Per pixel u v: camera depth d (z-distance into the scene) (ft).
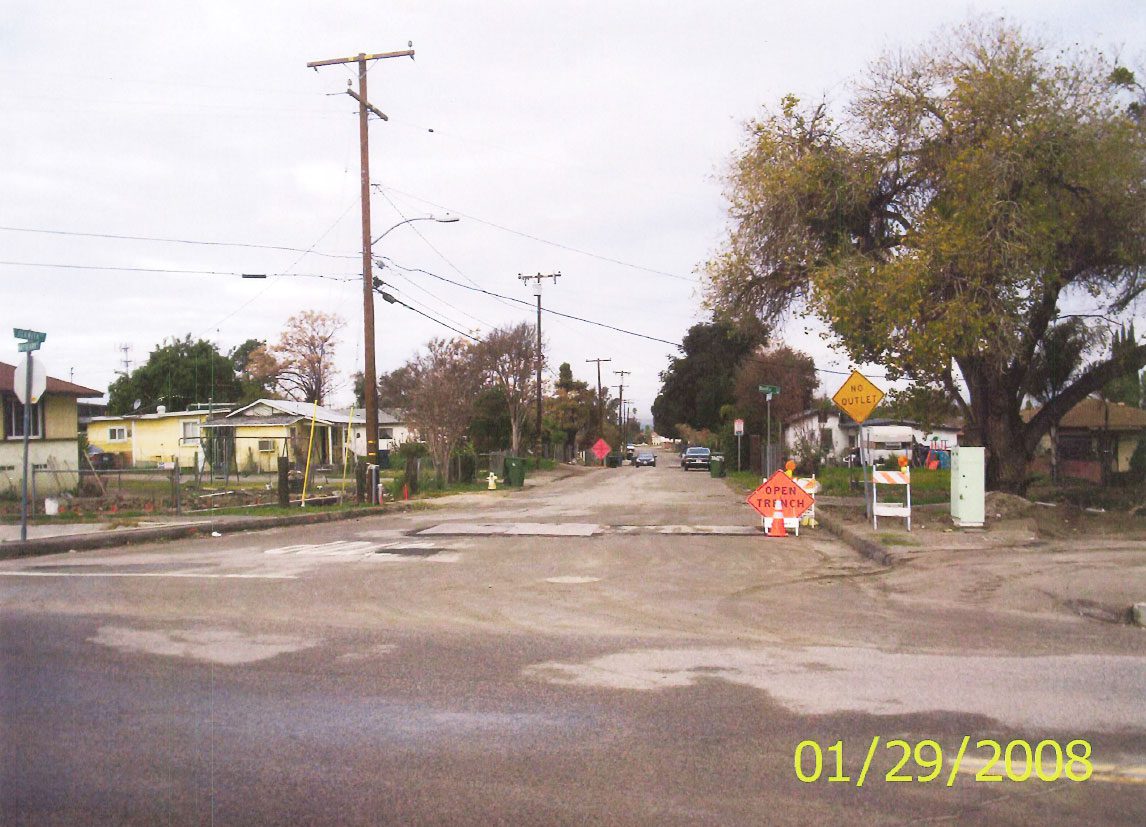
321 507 76.74
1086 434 116.98
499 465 143.74
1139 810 15.81
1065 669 24.39
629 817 15.48
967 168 60.75
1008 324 61.36
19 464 93.40
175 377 227.61
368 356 84.99
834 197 71.10
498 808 15.87
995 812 15.71
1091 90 63.41
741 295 78.89
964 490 55.52
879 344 64.90
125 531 56.34
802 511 58.13
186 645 27.14
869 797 16.29
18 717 20.65
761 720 20.24
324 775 17.31
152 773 17.46
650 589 37.50
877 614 32.17
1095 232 63.98
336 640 27.81
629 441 520.83
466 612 32.37
